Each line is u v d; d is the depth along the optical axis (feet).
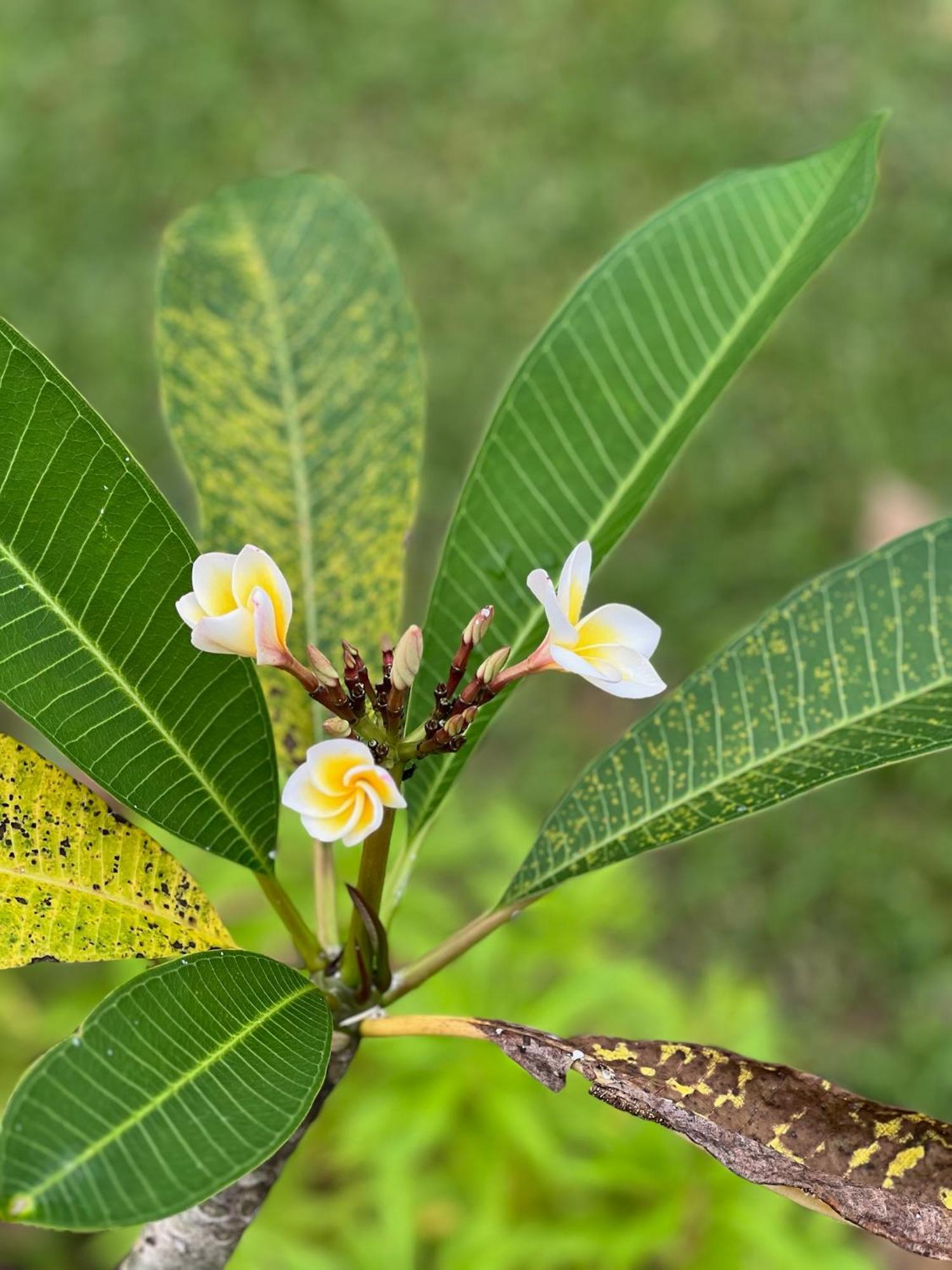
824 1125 2.37
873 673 2.59
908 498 9.07
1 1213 2.07
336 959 2.57
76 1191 2.10
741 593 8.78
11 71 11.41
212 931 2.52
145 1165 2.14
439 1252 5.27
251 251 3.03
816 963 7.50
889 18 11.77
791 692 2.61
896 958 7.47
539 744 8.08
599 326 2.85
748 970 7.48
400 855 2.69
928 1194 2.34
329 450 2.95
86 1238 5.41
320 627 2.87
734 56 11.54
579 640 2.39
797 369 9.66
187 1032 2.27
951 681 2.56
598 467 2.81
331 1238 5.13
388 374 2.99
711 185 2.90
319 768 2.26
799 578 8.77
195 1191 2.13
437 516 9.05
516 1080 4.63
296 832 4.94
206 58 11.55
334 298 3.02
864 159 2.82
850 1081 7.04
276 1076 2.27
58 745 2.43
